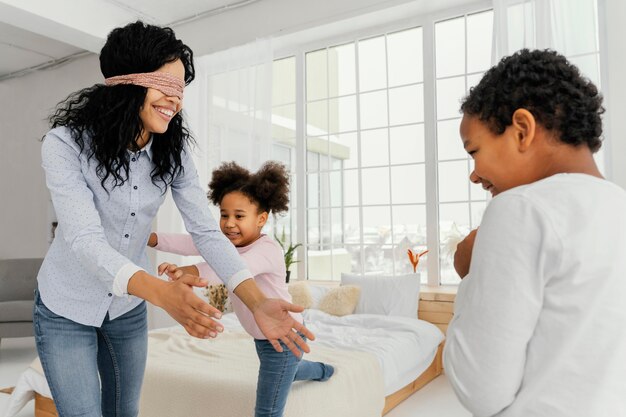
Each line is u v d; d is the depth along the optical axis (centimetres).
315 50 479
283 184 211
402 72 436
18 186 648
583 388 65
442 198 416
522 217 69
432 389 330
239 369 230
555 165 76
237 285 138
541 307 69
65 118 133
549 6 329
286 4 453
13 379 380
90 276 131
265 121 450
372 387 249
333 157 470
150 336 308
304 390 211
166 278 487
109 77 132
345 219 461
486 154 80
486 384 68
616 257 67
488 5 394
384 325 345
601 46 329
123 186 134
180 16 495
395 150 439
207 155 482
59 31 444
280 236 483
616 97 311
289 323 126
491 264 70
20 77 645
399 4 400
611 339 65
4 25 509
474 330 70
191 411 215
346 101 464
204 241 150
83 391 131
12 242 653
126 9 479
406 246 431
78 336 133
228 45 481
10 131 656
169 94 129
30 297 502
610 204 70
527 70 75
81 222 118
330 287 421
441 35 418
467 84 407
